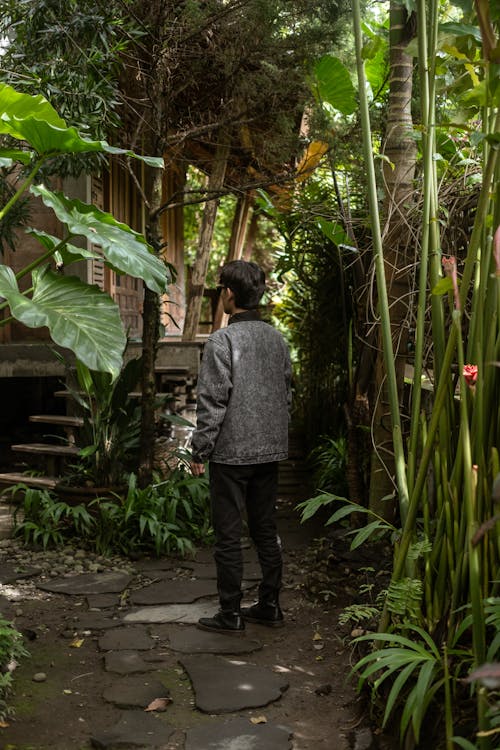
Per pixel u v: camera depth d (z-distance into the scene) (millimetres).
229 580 3361
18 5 4344
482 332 2387
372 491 3824
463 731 2221
